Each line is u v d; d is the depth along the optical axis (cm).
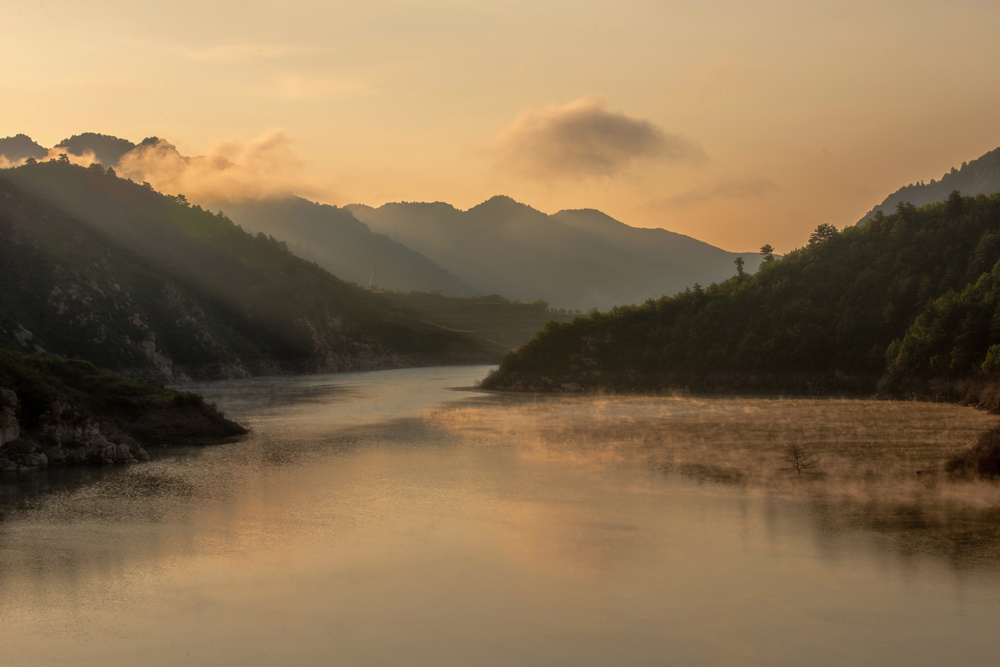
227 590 2491
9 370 5191
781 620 2169
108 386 6153
